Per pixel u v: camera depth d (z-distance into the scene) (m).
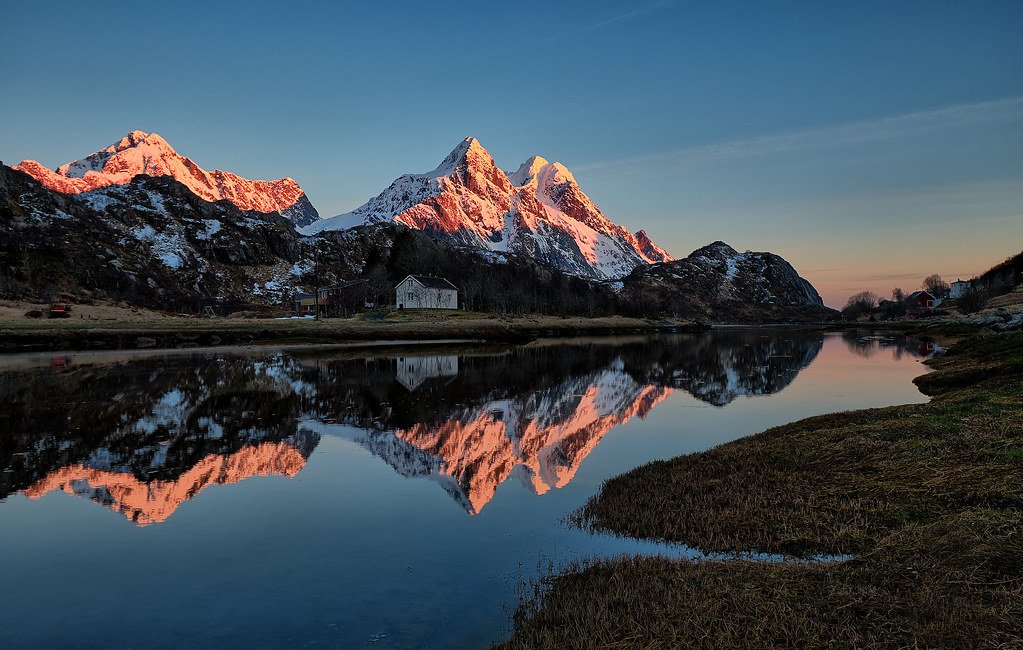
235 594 12.23
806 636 8.58
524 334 133.25
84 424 30.33
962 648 7.82
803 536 13.20
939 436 18.78
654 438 28.47
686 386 47.91
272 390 43.00
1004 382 28.86
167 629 10.88
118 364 59.72
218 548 14.74
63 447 25.45
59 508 17.83
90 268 184.25
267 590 12.41
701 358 77.31
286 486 20.20
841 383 47.75
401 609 11.55
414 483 20.61
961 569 9.72
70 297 156.88
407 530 15.94
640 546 14.15
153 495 19.11
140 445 25.98
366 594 12.19
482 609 11.48
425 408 36.78
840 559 12.11
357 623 11.04
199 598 12.09
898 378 49.34
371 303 177.25
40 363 59.81
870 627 8.62
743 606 9.75
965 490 13.75
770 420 32.88
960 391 29.66
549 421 33.12
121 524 16.50
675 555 13.38
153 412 33.88
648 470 20.72
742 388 46.34
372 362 66.88
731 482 17.75
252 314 187.50
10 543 15.09
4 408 34.66
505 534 15.49
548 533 15.49
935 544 10.75
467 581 12.73
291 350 83.31
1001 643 7.74
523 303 193.12
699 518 15.13
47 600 12.02
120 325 97.69
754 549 13.13
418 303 165.25
